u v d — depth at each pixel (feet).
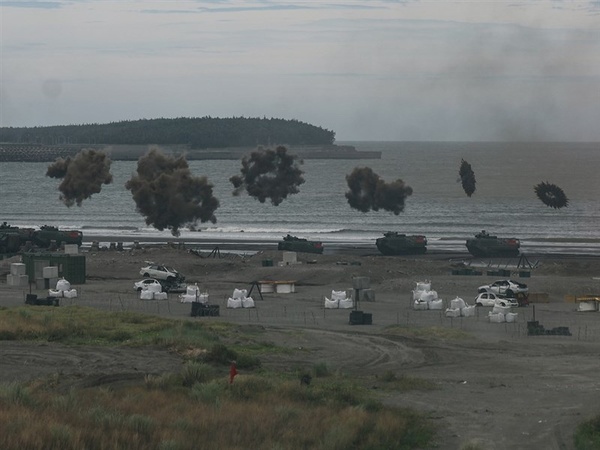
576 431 192.24
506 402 229.04
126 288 541.75
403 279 560.61
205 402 204.95
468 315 435.53
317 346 336.70
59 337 330.95
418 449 176.04
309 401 217.77
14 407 172.76
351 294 499.51
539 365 297.74
